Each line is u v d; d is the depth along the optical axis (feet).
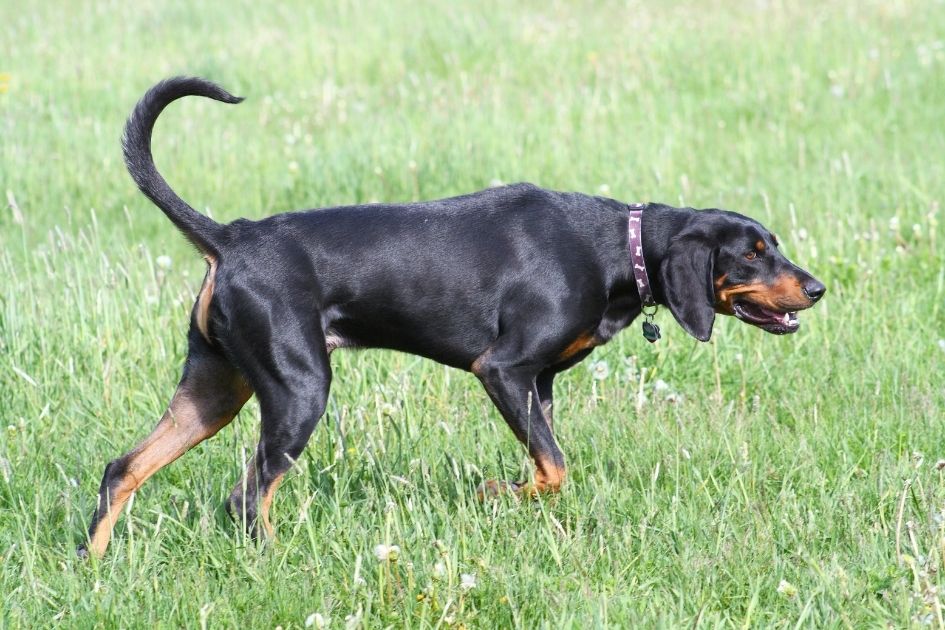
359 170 52.24
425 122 59.06
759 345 34.73
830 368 33.37
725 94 64.95
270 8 90.43
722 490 26.43
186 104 66.13
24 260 41.73
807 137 57.47
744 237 27.61
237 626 20.94
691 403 31.55
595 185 50.83
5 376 32.45
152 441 25.55
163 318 35.42
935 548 22.27
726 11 83.46
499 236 26.68
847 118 60.13
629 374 32.50
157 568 23.53
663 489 26.73
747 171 53.26
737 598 22.30
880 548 23.53
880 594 22.27
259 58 74.38
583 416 30.27
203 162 54.70
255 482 24.86
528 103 62.90
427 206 27.07
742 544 23.43
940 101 62.85
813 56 70.08
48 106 64.08
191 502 26.45
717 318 36.88
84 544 24.47
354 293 25.99
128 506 24.70
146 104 25.31
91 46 78.23
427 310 26.40
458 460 28.12
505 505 25.12
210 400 26.03
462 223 26.78
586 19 83.51
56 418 29.96
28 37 81.82
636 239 27.43
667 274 27.07
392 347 27.35
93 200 50.70
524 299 26.48
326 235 25.94
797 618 21.59
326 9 88.94
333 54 74.69
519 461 28.48
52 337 33.99
